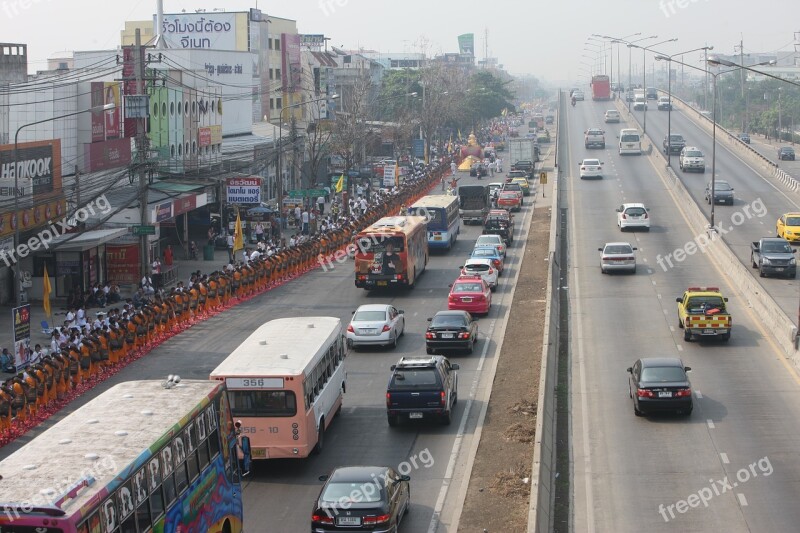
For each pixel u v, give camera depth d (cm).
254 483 2728
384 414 3356
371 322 4234
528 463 2794
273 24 11900
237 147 8881
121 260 5688
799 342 3931
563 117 18650
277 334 3184
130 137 6644
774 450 2903
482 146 16262
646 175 10750
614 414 3319
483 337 4450
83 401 3578
